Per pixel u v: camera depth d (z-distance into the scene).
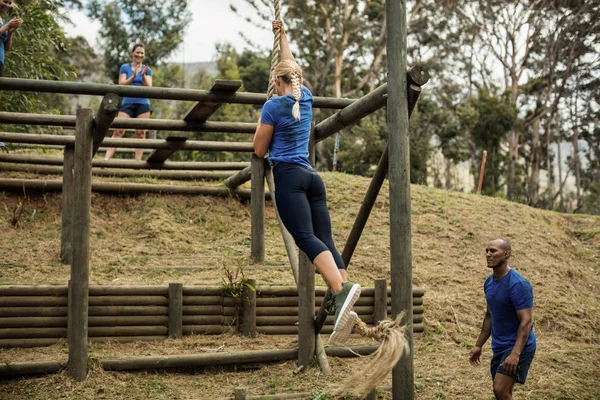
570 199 27.41
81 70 30.08
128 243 8.87
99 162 9.09
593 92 29.83
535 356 6.92
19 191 9.41
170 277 7.71
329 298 3.95
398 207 4.77
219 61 29.28
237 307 6.64
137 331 6.28
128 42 29.97
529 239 10.37
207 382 5.70
